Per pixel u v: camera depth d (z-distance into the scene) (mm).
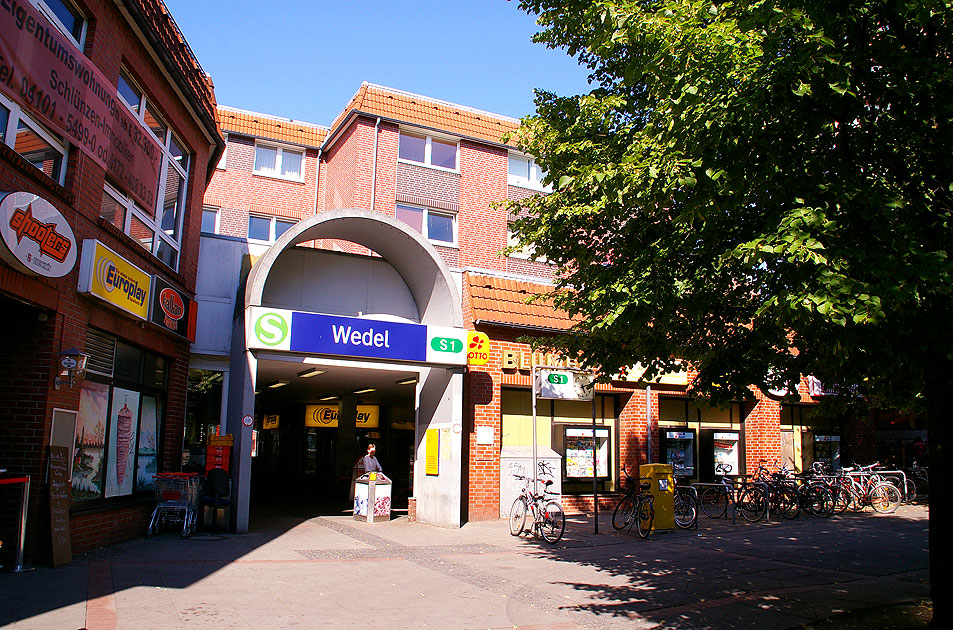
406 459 23562
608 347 8289
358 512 14875
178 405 12766
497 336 15633
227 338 14531
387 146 21281
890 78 5551
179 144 12977
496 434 15273
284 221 24203
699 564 9898
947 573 6129
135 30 10336
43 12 8266
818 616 7020
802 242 4906
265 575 8477
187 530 11273
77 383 8922
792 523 15148
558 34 8516
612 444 17781
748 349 7672
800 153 5664
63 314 8547
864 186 5449
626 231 7648
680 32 5941
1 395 8258
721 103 5461
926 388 6570
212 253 14664
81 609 6254
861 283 4742
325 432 27594
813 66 5102
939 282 4746
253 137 23797
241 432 12203
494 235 22156
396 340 13203
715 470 19312
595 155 7852
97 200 9336
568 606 7371
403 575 8820
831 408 8883
